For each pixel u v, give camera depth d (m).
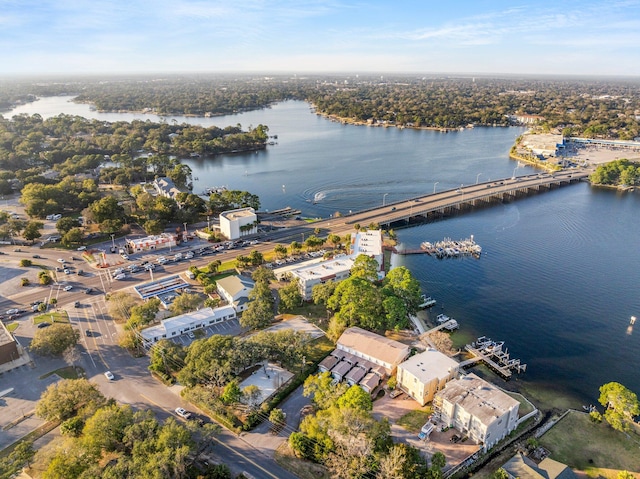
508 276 185.50
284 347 119.38
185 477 83.31
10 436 98.31
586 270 190.00
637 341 140.62
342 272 170.25
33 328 140.75
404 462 84.00
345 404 95.31
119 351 129.75
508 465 88.50
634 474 91.56
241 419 102.94
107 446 88.38
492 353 133.50
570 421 107.31
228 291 154.50
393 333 141.00
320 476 87.69
